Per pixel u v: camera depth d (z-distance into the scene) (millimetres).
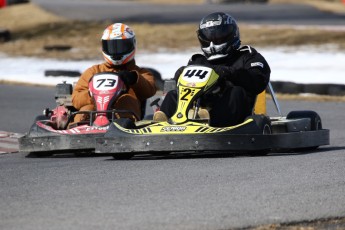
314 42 85250
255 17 118625
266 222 16844
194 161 24828
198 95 26703
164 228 16156
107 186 20438
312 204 18422
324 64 70500
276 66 70750
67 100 31578
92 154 29203
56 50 89562
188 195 19188
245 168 23047
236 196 19078
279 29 93875
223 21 28609
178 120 26141
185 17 118625
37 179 21891
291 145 26906
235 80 27875
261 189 19891
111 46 31344
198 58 29656
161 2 164500
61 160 27016
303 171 22484
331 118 41375
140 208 17844
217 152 27859
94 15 121750
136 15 122125
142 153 27656
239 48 29141
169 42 92312
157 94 53656
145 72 32219
